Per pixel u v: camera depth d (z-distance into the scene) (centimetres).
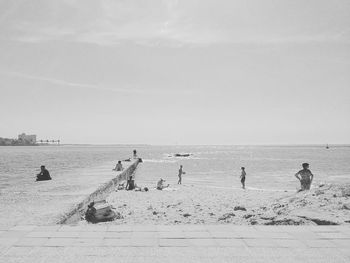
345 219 878
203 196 1981
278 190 2478
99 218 1122
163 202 1702
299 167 5434
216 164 6475
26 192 1538
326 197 1164
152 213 1299
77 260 575
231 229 783
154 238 709
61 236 722
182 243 675
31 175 3566
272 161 7669
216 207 1480
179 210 1388
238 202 1677
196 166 5841
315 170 4669
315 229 784
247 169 5025
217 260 579
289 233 748
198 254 609
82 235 730
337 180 3206
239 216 1147
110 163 4766
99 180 2188
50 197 1369
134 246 654
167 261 573
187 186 2698
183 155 11131
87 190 1616
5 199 1308
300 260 579
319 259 584
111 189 2194
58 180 2194
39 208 1098
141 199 1828
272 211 1122
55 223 873
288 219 921
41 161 7075
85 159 8169
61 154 12212
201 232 757
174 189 2423
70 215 1047
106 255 601
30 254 604
